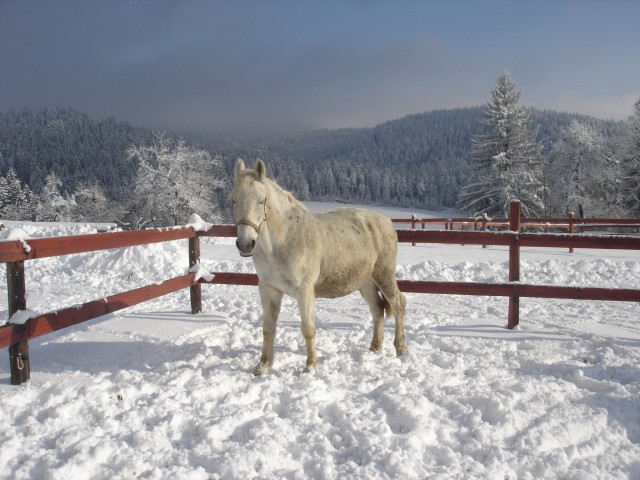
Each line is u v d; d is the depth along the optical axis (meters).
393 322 5.92
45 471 2.40
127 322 5.53
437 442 2.85
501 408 3.17
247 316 6.17
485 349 4.68
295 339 5.07
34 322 3.67
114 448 2.65
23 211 61.34
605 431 2.98
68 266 10.80
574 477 2.51
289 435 2.85
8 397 3.27
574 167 37.12
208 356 4.38
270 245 3.77
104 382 3.62
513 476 2.54
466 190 35.47
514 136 33.78
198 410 3.17
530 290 5.34
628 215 32.09
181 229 5.66
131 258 10.69
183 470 2.47
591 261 10.65
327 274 4.13
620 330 5.35
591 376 3.93
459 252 14.10
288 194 3.96
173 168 34.62
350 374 4.04
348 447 2.80
